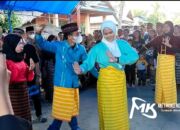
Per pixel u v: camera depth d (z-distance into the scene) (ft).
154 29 30.53
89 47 27.27
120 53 13.08
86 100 23.66
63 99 13.89
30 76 13.97
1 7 9.61
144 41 29.01
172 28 19.67
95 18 54.29
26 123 7.77
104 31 12.90
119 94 13.01
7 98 7.75
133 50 13.21
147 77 30.07
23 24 27.35
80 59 14.03
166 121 18.03
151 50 28.22
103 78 12.94
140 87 28.04
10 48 12.77
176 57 23.97
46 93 23.20
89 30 53.88
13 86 13.12
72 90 13.99
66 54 13.76
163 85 19.85
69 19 15.29
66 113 13.96
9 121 7.37
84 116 19.27
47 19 24.77
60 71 13.91
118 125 13.12
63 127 17.15
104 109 13.12
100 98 13.25
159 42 19.86
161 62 19.74
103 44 13.01
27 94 13.88
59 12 11.12
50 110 20.90
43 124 17.80
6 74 7.89
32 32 16.53
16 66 12.96
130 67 28.04
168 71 19.69
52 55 22.22
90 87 28.99
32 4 7.86
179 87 25.94
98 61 13.05
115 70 12.89
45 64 22.58
